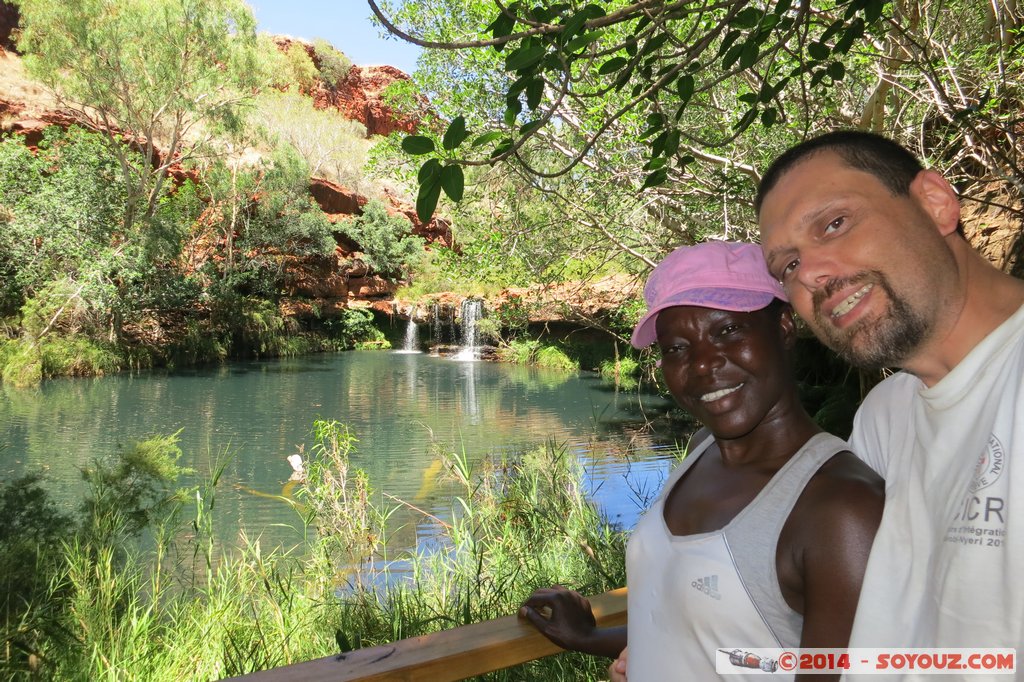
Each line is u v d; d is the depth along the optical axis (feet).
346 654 4.31
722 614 3.30
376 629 12.19
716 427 3.62
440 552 15.70
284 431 49.21
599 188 31.24
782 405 3.63
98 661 11.95
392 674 4.12
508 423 51.37
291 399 64.34
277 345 105.91
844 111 26.71
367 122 168.66
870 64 22.57
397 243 127.03
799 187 3.10
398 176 38.24
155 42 86.48
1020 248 20.52
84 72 85.30
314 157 125.39
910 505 2.97
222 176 102.01
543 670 9.45
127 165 87.45
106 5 87.40
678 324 3.70
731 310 3.58
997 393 2.73
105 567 14.71
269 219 106.22
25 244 79.56
